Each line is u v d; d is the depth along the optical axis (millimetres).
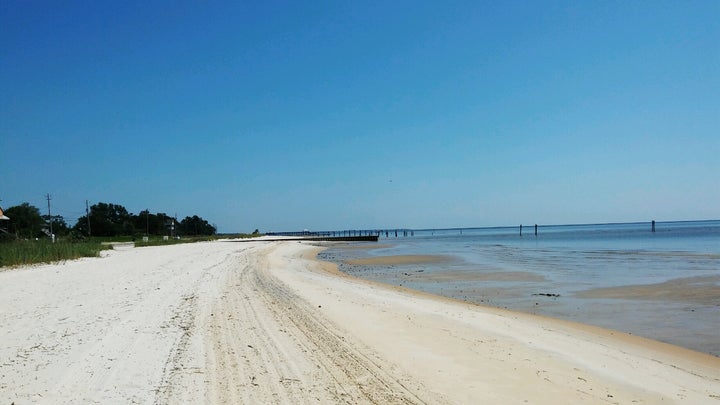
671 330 13688
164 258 35031
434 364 8734
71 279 19859
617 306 17609
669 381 8750
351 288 20797
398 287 23047
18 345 8812
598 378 8594
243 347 9148
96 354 8273
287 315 12828
